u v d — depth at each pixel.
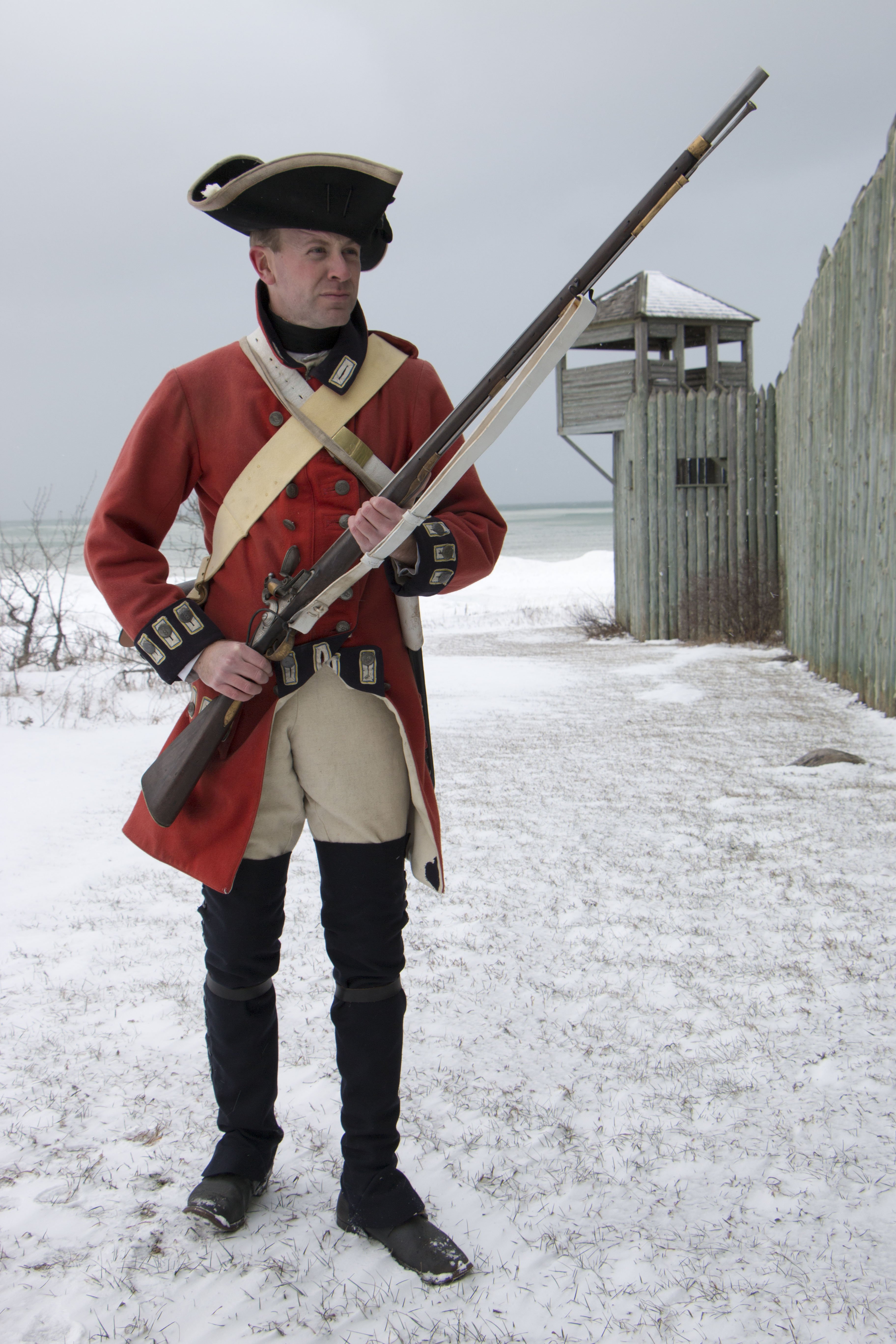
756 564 17.20
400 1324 1.79
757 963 3.40
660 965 3.42
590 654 15.82
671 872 4.46
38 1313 1.83
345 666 1.99
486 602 32.03
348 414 1.96
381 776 2.04
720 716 8.94
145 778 2.04
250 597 1.99
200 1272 1.94
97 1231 2.08
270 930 2.09
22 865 4.96
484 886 4.37
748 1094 2.55
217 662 1.88
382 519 1.82
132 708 10.30
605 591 34.69
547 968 3.43
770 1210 2.09
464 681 11.88
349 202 1.81
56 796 6.47
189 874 1.99
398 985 2.09
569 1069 2.72
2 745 8.16
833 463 10.77
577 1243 2.00
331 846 2.06
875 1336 1.73
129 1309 1.83
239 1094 2.13
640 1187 2.18
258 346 2.00
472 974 3.40
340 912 2.05
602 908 4.03
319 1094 2.63
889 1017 2.94
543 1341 1.74
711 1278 1.89
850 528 10.02
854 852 4.62
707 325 20.08
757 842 4.86
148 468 2.00
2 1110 2.58
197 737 1.93
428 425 2.08
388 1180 2.03
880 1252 1.94
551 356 1.71
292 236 1.86
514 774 6.73
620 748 7.53
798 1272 1.90
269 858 2.06
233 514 1.99
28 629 13.45
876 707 8.93
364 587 2.04
